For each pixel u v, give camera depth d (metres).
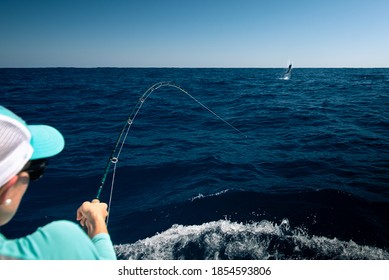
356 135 9.09
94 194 5.25
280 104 17.12
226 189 5.15
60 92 24.14
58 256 0.66
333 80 40.38
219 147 8.29
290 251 3.39
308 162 6.62
